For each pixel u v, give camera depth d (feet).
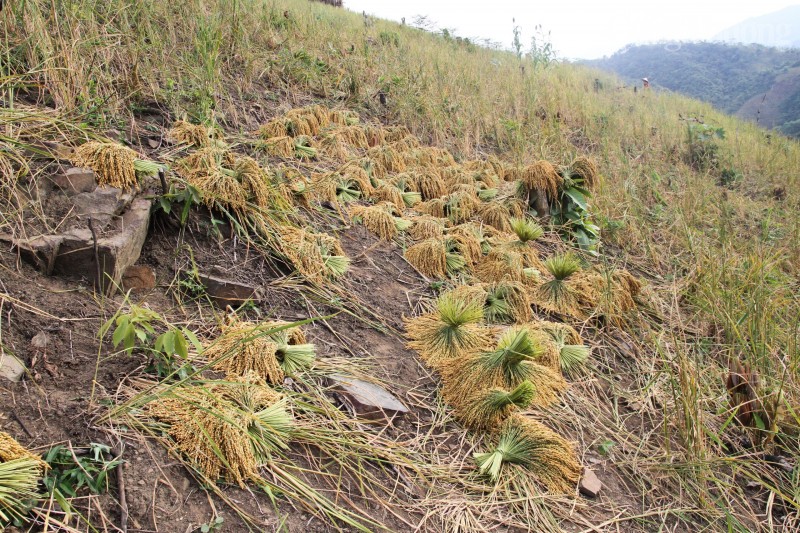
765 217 27.78
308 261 12.81
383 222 15.87
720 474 11.30
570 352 13.11
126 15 17.60
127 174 11.45
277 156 17.51
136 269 10.60
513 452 9.93
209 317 10.73
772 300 16.55
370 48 31.12
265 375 9.59
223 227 12.58
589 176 19.98
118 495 6.99
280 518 7.59
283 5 31.96
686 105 51.34
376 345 11.85
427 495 8.91
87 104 13.53
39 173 10.64
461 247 15.83
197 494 7.47
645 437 11.75
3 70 13.07
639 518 9.79
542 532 8.86
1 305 8.66
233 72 21.61
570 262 15.15
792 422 12.41
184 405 8.25
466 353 11.64
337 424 9.41
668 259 20.93
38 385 7.92
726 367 14.51
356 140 21.35
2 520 6.21
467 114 28.40
